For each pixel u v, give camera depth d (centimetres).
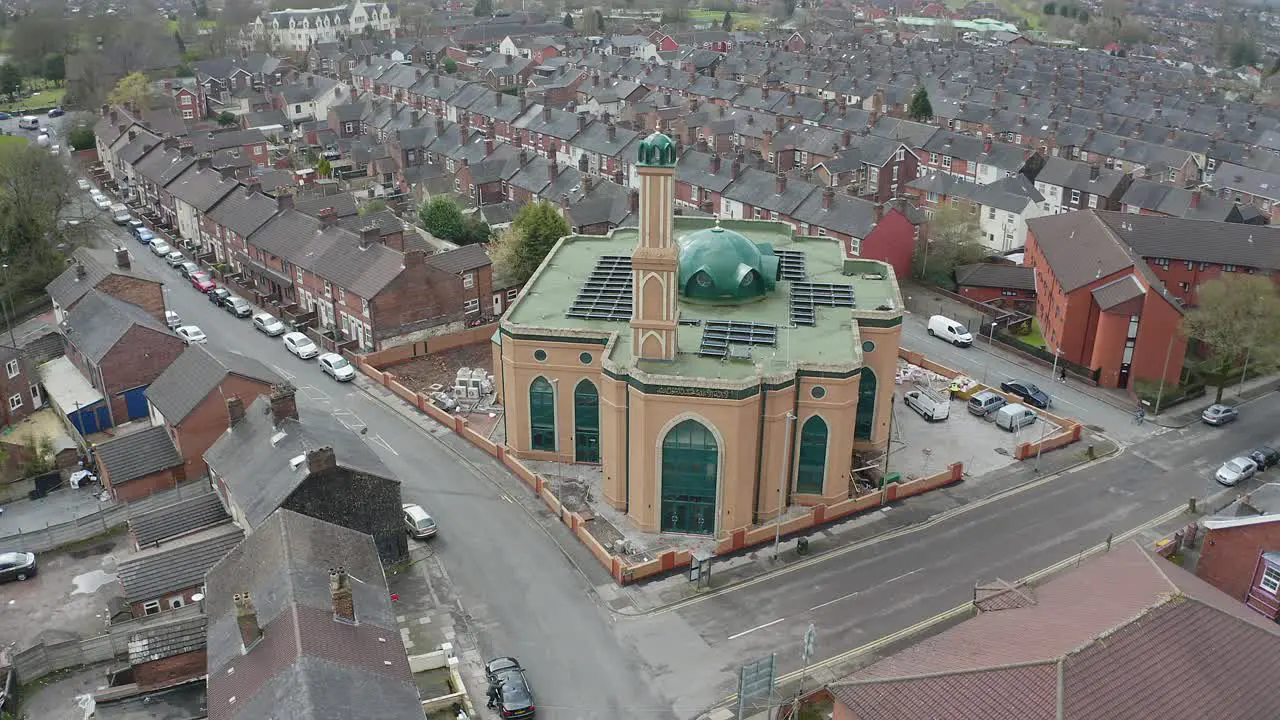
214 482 6600
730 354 6406
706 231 7475
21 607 5753
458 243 12031
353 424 7875
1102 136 15612
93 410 7806
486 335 9656
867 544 6372
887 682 3947
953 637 4297
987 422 8062
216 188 11638
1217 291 8231
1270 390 8675
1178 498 6938
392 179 15000
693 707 4997
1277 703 3794
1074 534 6488
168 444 6950
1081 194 13400
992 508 6794
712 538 6419
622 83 19200
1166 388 8462
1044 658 3731
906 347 9569
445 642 5428
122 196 14200
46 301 10469
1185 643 3897
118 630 5297
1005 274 10612
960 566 6134
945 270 11038
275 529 5047
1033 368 9112
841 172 14112
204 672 5112
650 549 6300
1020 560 6194
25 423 7975
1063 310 9000
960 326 9631
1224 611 4094
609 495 6775
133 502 6725
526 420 7219
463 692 4928
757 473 6500
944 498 6912
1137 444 7712
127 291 8919
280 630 4331
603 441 6738
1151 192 12669
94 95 18762
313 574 4747
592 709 4975
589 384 6994
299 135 17400
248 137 15425
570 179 12962
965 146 14900
